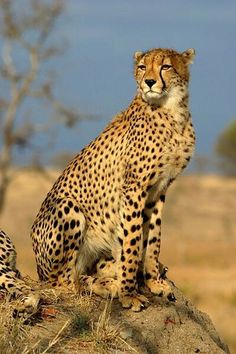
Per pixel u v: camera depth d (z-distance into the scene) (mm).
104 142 12406
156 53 12008
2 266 11367
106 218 12211
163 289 11836
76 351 10047
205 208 61812
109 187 12148
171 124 11906
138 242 11688
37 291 11023
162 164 11883
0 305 10492
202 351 11430
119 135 12266
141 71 12148
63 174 12773
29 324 10445
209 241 50625
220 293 31344
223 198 65438
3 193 51344
